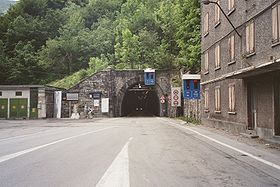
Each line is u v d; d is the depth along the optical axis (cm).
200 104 3694
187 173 928
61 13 9838
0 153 1279
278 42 1697
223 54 2731
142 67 7538
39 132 2469
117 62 8388
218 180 850
